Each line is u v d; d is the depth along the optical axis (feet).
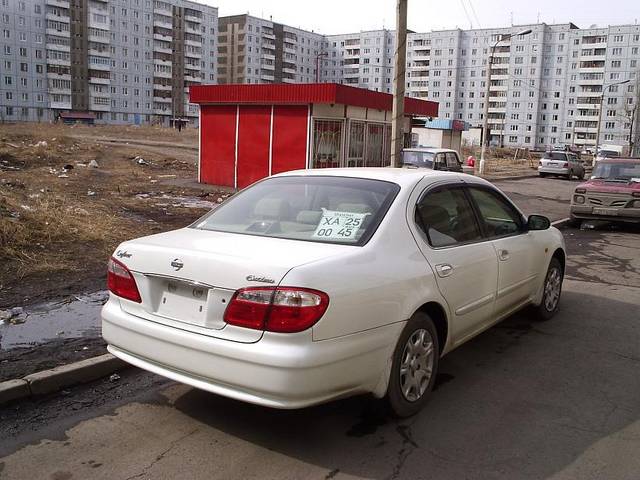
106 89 345.51
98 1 332.39
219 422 12.19
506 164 149.38
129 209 39.75
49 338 16.29
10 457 10.70
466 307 14.01
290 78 476.13
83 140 96.43
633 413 13.02
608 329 19.19
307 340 9.91
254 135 57.62
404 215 12.70
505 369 15.56
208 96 58.95
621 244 37.78
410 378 12.35
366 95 57.77
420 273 12.23
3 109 303.27
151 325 11.32
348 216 12.49
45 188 45.16
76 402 13.10
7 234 24.91
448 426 12.21
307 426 12.06
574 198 44.60
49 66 317.83
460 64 422.00
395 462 10.75
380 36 461.37
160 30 372.58
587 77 385.70
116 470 10.32
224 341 10.30
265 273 10.11
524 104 402.52
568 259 32.04
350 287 10.56
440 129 110.73
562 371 15.48
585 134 389.80
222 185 59.93
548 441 11.65
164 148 109.19
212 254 10.82
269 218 13.29
